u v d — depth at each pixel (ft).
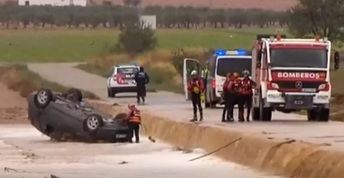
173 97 542.98
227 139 274.16
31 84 613.52
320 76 328.29
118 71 547.90
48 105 348.79
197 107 368.27
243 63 420.77
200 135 300.61
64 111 344.28
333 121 338.34
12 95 575.38
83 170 243.19
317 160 211.00
